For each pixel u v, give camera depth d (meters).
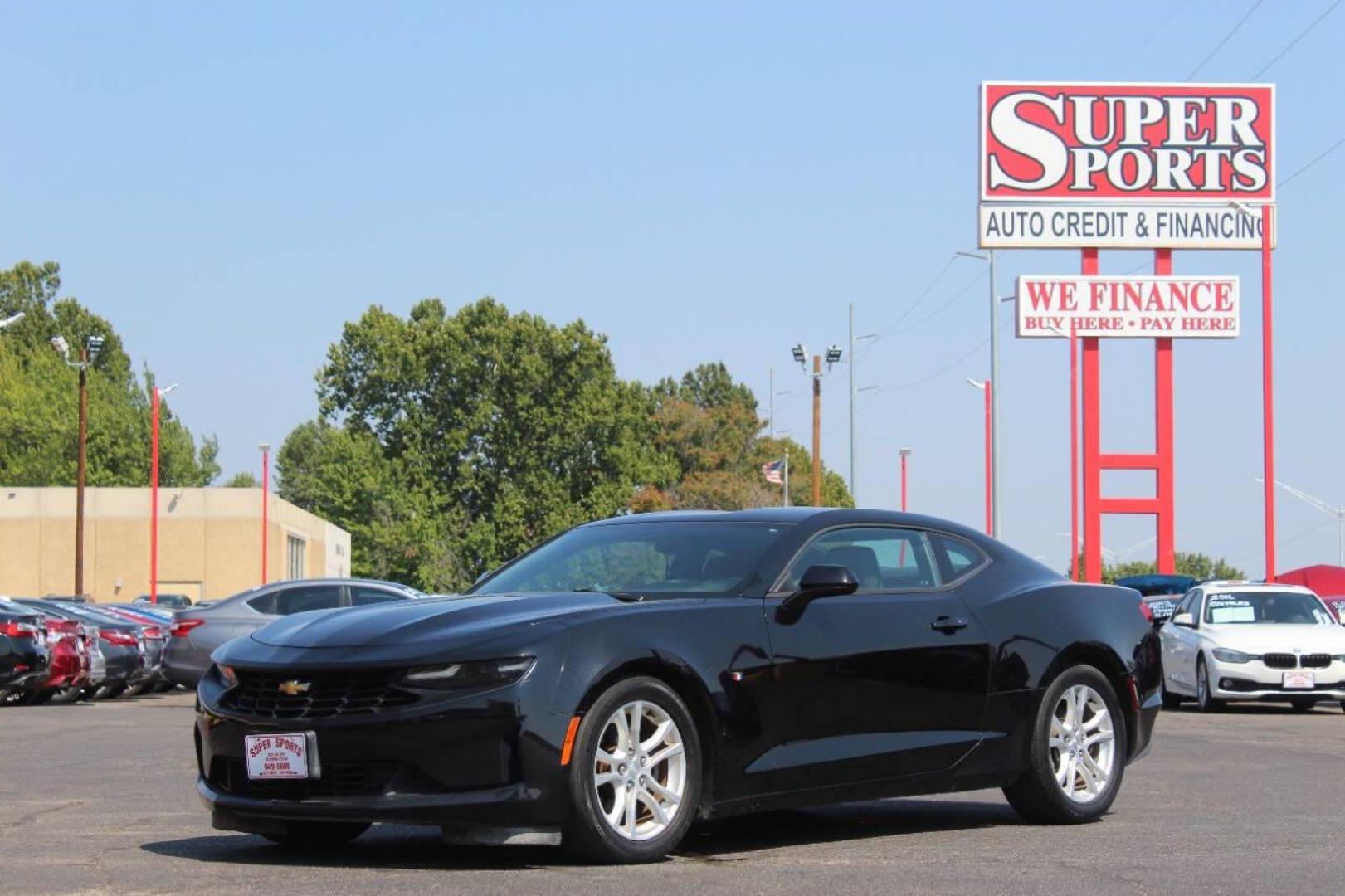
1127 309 56.53
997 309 57.34
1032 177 56.25
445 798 7.60
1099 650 10.00
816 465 72.38
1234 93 56.22
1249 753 15.64
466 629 7.90
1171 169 56.19
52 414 106.50
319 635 8.11
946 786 9.22
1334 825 9.77
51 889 7.27
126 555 81.19
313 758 7.78
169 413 122.75
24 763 14.20
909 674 9.04
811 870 7.83
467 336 108.69
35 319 118.81
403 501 105.62
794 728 8.53
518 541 105.81
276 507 81.81
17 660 23.69
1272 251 56.34
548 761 7.65
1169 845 8.85
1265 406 40.19
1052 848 8.70
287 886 7.31
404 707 7.67
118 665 27.05
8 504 81.00
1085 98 56.28
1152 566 125.69
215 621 24.56
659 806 8.05
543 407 107.56
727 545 8.97
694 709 8.25
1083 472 56.53
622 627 8.03
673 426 121.62
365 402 108.94
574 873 7.69
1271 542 40.12
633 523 9.47
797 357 80.12
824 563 9.02
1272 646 23.53
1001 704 9.47
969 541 9.88
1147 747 10.38
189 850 8.59
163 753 15.28
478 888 7.24
